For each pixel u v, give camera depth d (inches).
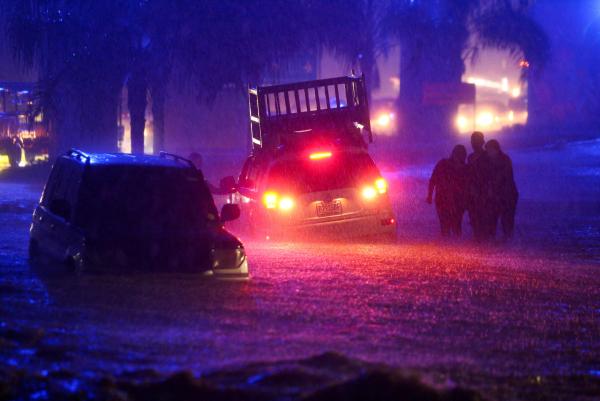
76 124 5452.8
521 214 3267.7
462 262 1927.9
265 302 1310.3
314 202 2261.3
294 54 5167.3
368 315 1262.3
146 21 4709.6
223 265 1441.9
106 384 771.4
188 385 766.5
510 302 1446.9
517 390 885.2
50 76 4822.8
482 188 2460.6
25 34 4724.4
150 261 1412.4
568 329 1241.4
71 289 1311.5
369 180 2301.9
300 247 2139.5
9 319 1058.1
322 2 5502.0
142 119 4904.0
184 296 1306.6
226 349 980.6
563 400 858.1
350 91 2797.7
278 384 785.6
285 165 2278.5
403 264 1843.0
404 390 710.5
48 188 1752.0
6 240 2313.0
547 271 1827.0
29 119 5167.3
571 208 3476.9
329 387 725.3
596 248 2301.9
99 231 1438.2
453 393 727.1
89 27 4709.6
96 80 4736.7
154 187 1534.2
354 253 2023.9
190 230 1478.8
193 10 4714.6
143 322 1109.7
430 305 1376.7
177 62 5044.3
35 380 772.6
